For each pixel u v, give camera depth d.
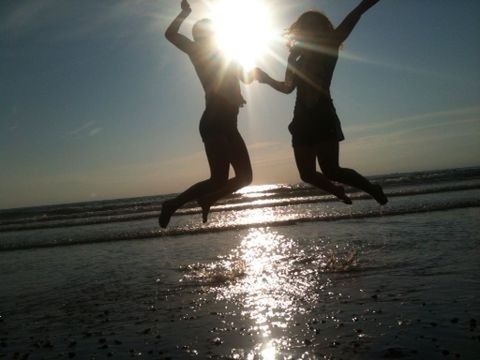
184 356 4.29
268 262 8.69
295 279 7.08
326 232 12.22
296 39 3.67
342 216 15.23
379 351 4.05
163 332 5.05
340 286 6.41
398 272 6.94
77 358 4.48
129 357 4.39
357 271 7.26
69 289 7.81
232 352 4.30
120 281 8.10
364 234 11.27
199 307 5.95
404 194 23.81
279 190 47.84
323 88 3.60
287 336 4.61
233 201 34.28
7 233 21.52
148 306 6.22
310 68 3.61
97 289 7.61
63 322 5.82
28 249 13.98
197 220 19.67
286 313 5.38
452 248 8.45
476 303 5.14
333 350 4.16
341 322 4.89
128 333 5.12
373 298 5.68
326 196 29.81
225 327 5.05
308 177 3.70
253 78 3.77
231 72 3.66
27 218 35.88
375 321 4.83
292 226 14.11
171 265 9.24
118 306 6.38
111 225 20.78
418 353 3.95
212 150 3.61
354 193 28.62
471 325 4.50
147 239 13.90
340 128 3.67
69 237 16.50
